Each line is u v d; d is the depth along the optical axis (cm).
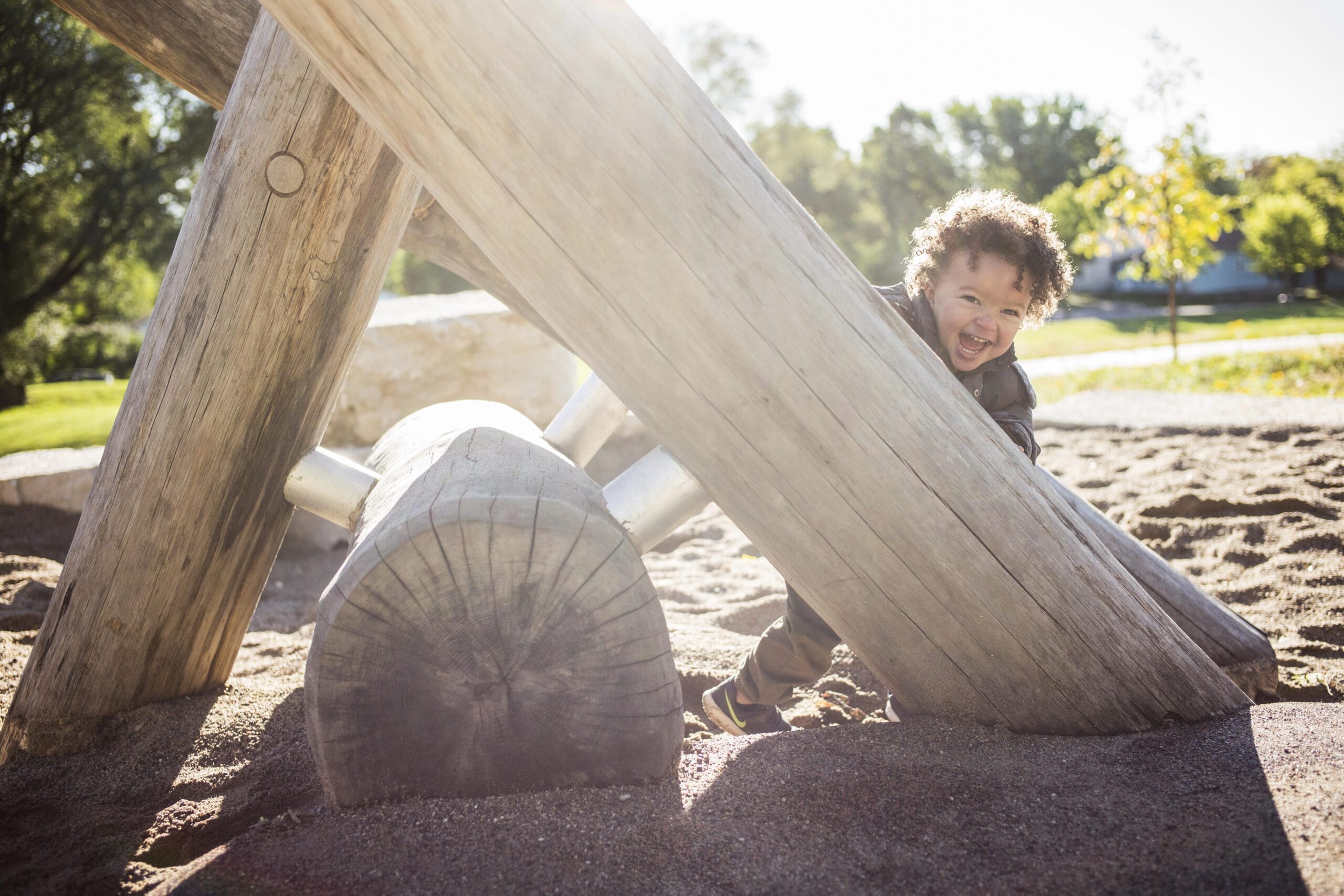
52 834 176
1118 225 1358
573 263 144
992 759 160
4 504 488
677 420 153
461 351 522
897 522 155
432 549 146
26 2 2053
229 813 177
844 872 132
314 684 149
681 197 140
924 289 193
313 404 209
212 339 187
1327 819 129
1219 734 162
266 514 217
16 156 2208
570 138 137
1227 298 4725
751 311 145
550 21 134
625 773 158
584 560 150
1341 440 502
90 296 3148
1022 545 158
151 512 198
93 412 1461
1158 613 171
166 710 219
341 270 192
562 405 552
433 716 153
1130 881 124
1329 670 248
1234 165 1373
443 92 135
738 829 144
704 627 316
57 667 206
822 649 200
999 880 128
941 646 166
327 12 133
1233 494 411
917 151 5266
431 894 131
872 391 149
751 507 158
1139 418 606
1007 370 194
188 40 197
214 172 183
